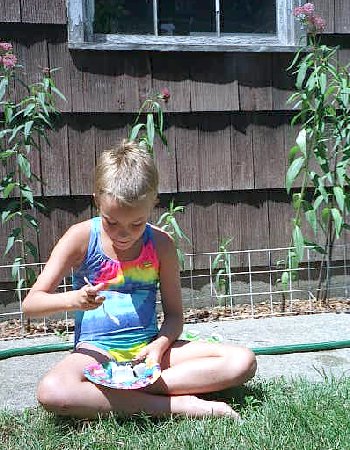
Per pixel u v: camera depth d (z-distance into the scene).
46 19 3.47
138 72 3.61
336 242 3.92
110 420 2.00
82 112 3.57
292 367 2.66
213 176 3.75
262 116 3.79
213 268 3.70
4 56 3.20
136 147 2.16
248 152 3.79
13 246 3.55
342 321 3.41
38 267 3.56
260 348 2.86
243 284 3.83
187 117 3.70
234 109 3.73
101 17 3.61
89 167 3.60
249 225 3.83
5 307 3.56
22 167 3.19
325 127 3.66
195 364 2.14
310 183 3.86
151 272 2.30
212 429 1.92
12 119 3.25
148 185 2.01
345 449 1.76
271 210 3.85
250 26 3.83
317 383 2.33
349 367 2.66
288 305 3.77
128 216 1.99
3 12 3.41
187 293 3.77
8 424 2.04
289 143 3.83
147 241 2.30
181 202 3.73
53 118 3.54
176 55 3.65
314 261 3.91
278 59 3.78
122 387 2.00
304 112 3.48
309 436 1.83
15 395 2.39
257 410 2.08
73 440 1.88
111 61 3.58
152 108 3.64
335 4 3.82
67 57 3.52
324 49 3.45
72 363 2.11
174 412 2.05
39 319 3.54
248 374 2.16
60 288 3.52
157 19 3.70
